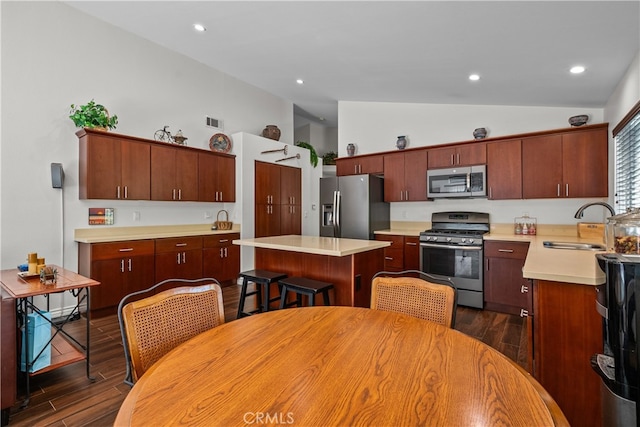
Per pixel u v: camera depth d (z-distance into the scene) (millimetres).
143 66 4195
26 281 2160
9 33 3152
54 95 3432
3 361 1714
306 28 2963
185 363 913
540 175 3732
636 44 2271
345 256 2787
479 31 2395
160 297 1227
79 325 3131
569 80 3012
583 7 1873
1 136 3109
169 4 3189
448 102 4543
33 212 3281
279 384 798
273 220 5434
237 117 5367
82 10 3615
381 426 639
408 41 2801
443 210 4664
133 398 751
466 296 3779
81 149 3547
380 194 4969
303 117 7516
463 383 797
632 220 1466
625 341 1065
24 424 1713
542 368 1556
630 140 2744
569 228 3801
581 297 1482
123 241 3533
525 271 1575
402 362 912
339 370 867
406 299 1472
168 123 4461
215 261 4480
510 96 3773
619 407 1078
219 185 4793
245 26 3254
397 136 5121
